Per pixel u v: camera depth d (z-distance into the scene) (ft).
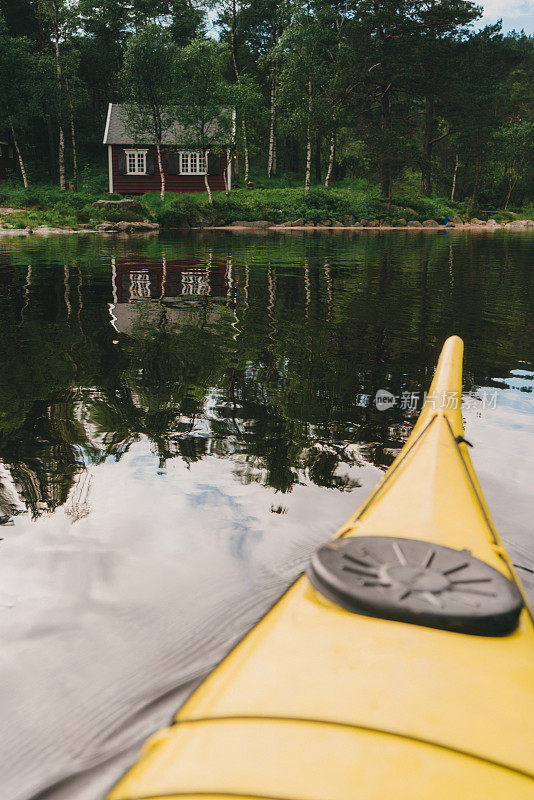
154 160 138.00
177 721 2.73
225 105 129.18
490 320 22.98
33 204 118.42
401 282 34.73
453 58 144.97
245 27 187.01
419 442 7.16
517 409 12.32
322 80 141.69
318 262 46.98
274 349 17.78
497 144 208.85
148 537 7.11
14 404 12.39
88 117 186.19
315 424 11.33
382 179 149.38
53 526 7.39
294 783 2.25
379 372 15.30
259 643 3.19
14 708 4.48
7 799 3.69
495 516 7.63
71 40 175.22
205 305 25.82
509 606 3.16
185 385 13.85
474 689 2.79
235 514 7.68
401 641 3.09
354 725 2.56
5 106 137.80
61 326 20.98
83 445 10.14
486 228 142.82
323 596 3.49
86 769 3.93
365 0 135.64
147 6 188.65
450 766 2.35
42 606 5.79
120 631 5.38
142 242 70.74
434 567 3.53
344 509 7.89
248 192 140.46
